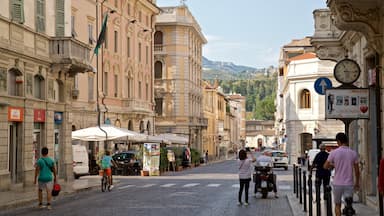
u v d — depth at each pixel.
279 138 122.00
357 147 26.00
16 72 33.56
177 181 42.78
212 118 129.62
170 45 91.19
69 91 41.12
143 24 72.94
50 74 38.06
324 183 22.08
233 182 41.22
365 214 19.25
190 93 94.44
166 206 24.53
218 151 133.38
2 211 23.17
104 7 58.25
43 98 37.22
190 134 93.75
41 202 24.14
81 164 45.03
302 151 75.81
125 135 48.50
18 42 33.44
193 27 92.94
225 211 22.70
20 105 33.69
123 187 36.75
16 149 33.84
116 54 62.28
